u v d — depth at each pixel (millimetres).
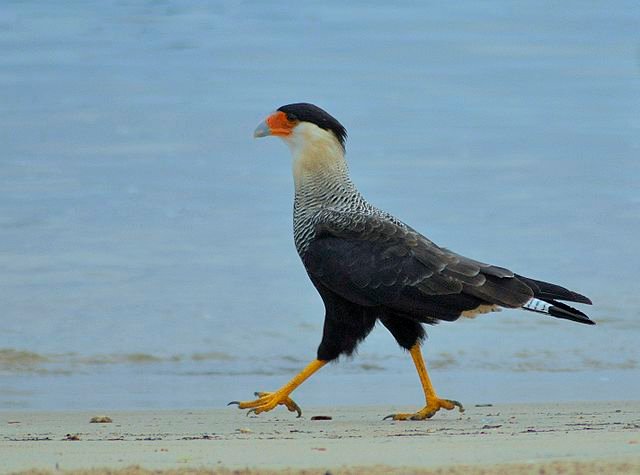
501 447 9516
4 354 17484
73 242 24438
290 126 13430
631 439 9898
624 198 27828
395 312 12672
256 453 9422
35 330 18844
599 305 20469
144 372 16812
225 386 15945
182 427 11969
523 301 12227
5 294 20812
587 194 28109
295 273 22641
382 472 8328
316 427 11781
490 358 17500
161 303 20422
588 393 15109
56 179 29250
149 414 13438
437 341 18266
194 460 9117
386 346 18016
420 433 10859
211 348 18141
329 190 13344
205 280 21984
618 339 18516
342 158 13492
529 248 24312
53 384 15922
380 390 15531
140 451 9625
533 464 8492
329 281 12688
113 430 11727
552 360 17469
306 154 13414
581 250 23938
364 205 13305
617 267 22812
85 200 27422
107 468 8664
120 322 19234
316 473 8336
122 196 27891
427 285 12305
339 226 12914
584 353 17797
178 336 18641
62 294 20938
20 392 15320
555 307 12172
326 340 12914
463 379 16234
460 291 12266
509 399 14656
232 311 20047
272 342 18469
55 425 12297
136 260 23172
